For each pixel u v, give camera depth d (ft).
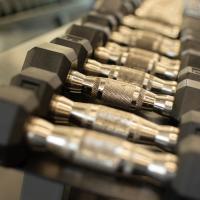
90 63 1.78
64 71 1.48
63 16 3.83
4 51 2.32
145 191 1.15
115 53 2.02
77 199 1.55
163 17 2.74
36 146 1.19
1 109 1.10
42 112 1.28
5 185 1.79
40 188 1.38
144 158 1.17
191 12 2.97
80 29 1.98
